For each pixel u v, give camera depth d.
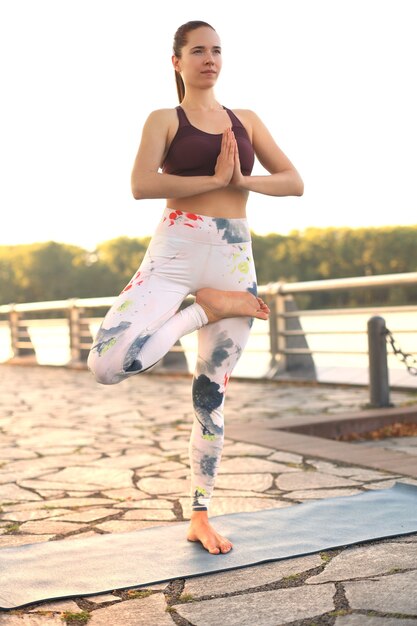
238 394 7.93
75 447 5.00
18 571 2.49
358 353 8.30
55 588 2.33
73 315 13.30
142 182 2.54
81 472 4.18
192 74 2.63
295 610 2.11
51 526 3.09
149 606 2.20
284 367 9.22
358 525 2.89
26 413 6.92
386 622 1.98
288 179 2.72
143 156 2.56
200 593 2.28
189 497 3.54
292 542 2.70
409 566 2.42
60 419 6.43
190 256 2.56
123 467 4.29
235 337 2.65
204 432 2.71
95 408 7.14
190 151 2.57
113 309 2.51
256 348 9.60
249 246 2.69
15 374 12.17
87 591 2.30
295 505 3.23
